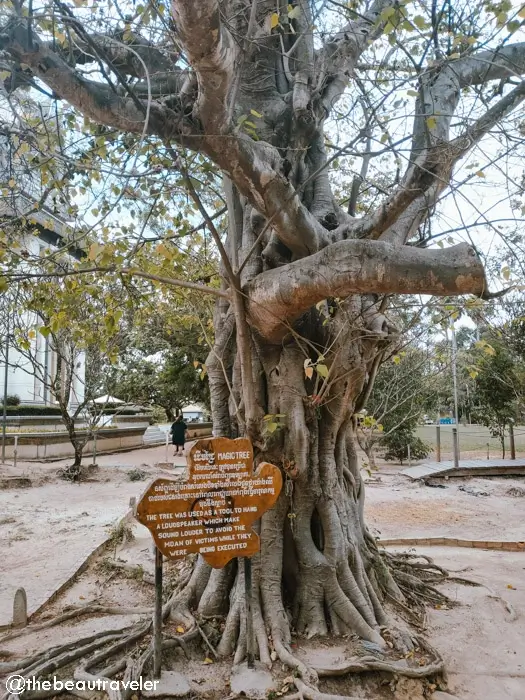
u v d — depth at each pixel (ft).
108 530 33.73
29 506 42.78
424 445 76.79
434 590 23.57
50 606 22.49
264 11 19.31
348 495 21.20
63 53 18.26
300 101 18.90
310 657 16.37
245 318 16.72
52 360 91.40
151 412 132.05
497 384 66.08
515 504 45.85
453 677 16.66
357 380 18.58
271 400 18.69
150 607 21.39
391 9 12.80
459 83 18.98
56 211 22.98
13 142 19.80
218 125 13.65
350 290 13.50
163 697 14.42
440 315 28.27
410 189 15.79
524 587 25.57
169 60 18.40
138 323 32.76
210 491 15.19
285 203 15.37
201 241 26.68
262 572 18.01
